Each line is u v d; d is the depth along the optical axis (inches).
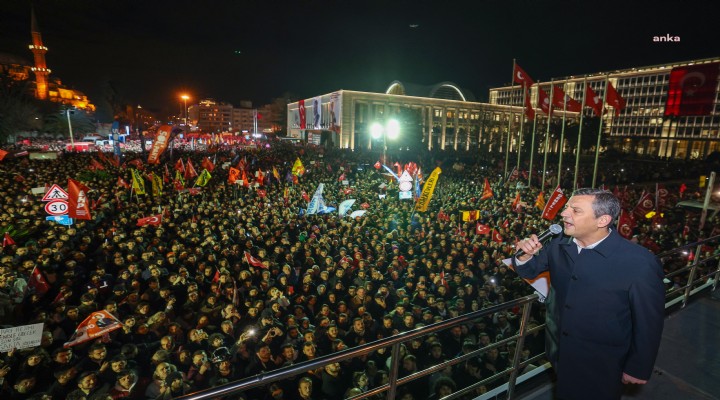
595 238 85.6
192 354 206.7
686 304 186.4
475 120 2977.4
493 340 253.3
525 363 123.2
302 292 310.7
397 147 2429.9
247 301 263.7
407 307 266.1
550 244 96.4
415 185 721.6
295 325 230.2
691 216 600.7
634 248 82.1
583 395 86.0
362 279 321.1
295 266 365.1
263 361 203.3
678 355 146.4
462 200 717.9
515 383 123.0
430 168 1470.2
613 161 2219.5
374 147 2422.5
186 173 768.3
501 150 2933.1
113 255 341.4
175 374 180.4
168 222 467.8
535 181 1205.7
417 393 202.5
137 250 353.4
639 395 125.4
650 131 3004.4
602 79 3189.0
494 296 309.4
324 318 237.8
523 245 97.7
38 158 1147.9
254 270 329.1
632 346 80.6
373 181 986.7
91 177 824.3
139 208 532.7
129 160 1117.7
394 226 536.1
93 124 2886.3
